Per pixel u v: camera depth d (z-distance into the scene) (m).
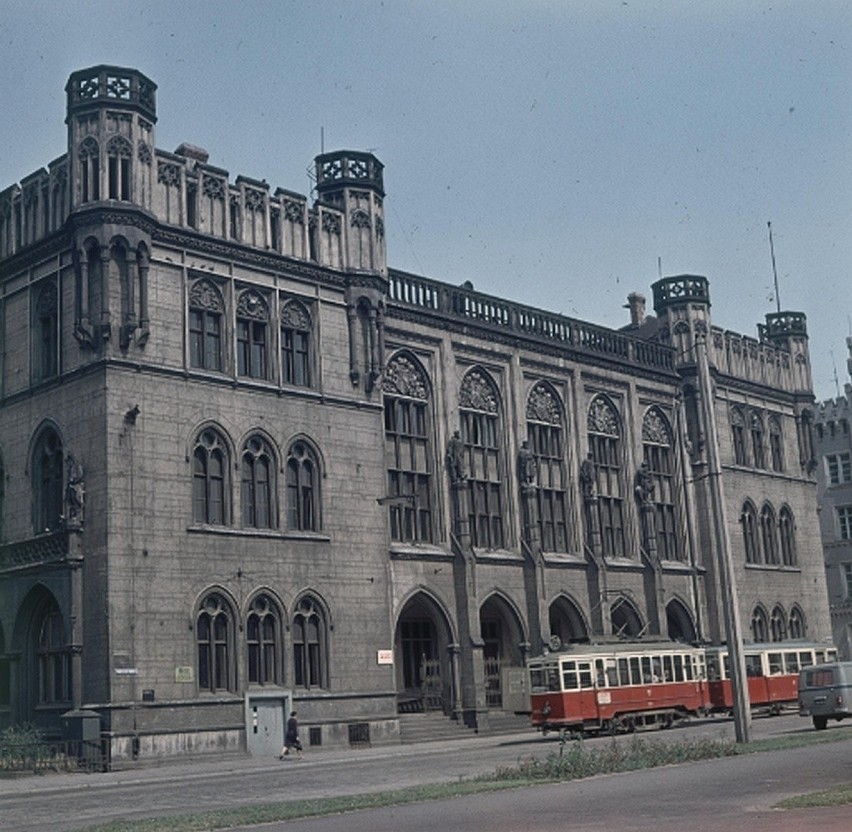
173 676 41.06
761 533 71.81
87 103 43.00
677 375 68.69
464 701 51.91
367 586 48.41
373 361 50.16
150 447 41.97
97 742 38.78
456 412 54.88
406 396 53.06
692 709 51.94
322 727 45.41
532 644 55.66
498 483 56.75
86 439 41.66
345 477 48.50
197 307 44.69
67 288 43.56
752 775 24.23
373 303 50.50
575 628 58.94
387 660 48.47
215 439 44.28
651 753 30.06
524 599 55.94
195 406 43.59
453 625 52.34
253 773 36.59
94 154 42.88
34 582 42.44
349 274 49.94
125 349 41.84
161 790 30.98
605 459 63.22
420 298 54.47
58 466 43.44
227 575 43.44
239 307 46.22
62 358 43.19
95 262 42.38
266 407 46.06
